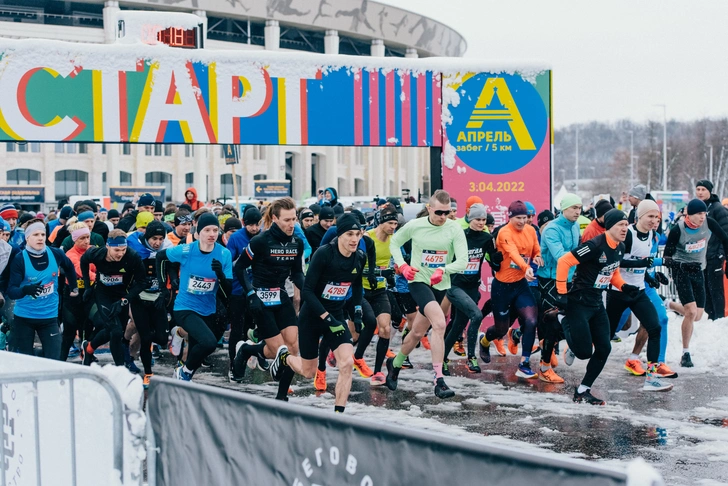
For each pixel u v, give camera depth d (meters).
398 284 10.77
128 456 4.34
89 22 63.62
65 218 13.91
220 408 4.02
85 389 4.50
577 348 8.58
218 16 66.06
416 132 13.87
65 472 4.69
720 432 7.41
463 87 13.94
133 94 12.67
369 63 13.63
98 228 12.03
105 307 9.58
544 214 12.91
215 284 8.57
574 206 9.96
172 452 4.30
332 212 10.79
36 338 13.57
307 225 12.14
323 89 13.46
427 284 9.06
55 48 12.30
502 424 7.77
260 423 3.83
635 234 9.20
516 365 11.09
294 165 73.31
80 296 10.39
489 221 11.57
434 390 9.05
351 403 8.74
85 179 64.31
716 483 5.97
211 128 13.02
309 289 7.45
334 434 3.51
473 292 10.50
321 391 9.19
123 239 9.34
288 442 3.71
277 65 13.24
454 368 10.89
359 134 13.63
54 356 8.98
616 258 8.44
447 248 8.95
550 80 14.09
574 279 8.61
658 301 9.77
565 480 2.71
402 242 9.04
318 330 7.68
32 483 4.91
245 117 13.16
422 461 3.17
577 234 10.17
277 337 8.52
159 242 9.80
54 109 12.34
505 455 2.89
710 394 9.03
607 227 8.40
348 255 7.55
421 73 13.84
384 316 9.66
